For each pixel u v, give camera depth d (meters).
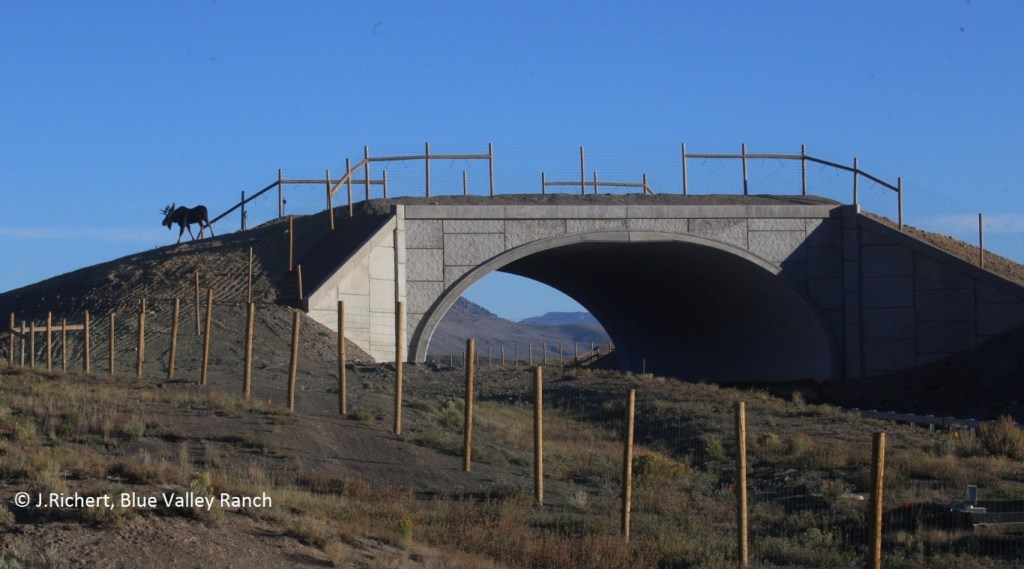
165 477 19.47
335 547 17.11
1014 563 21.67
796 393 54.38
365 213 63.12
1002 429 35.56
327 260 60.88
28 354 52.06
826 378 63.31
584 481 30.36
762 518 26.47
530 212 61.03
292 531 17.44
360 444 30.09
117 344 52.91
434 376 53.72
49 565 13.87
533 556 20.58
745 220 62.84
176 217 75.06
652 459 31.53
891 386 60.09
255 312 56.97
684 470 32.06
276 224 71.38
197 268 65.19
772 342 68.12
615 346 89.88
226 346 52.00
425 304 60.00
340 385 35.09
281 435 29.17
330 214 65.19
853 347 63.09
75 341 54.62
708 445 36.84
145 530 15.74
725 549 22.75
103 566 14.20
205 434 28.22
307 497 21.59
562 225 61.38
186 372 45.88
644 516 25.67
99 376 39.09
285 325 55.66
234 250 67.88
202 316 56.47
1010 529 23.80
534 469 27.39
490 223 60.81
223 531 16.58
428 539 20.72
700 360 76.69
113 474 19.44
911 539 23.23
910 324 62.78
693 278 68.31
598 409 46.47
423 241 60.38
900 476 29.31
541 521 23.86
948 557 21.92
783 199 66.38
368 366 53.03
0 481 17.75
